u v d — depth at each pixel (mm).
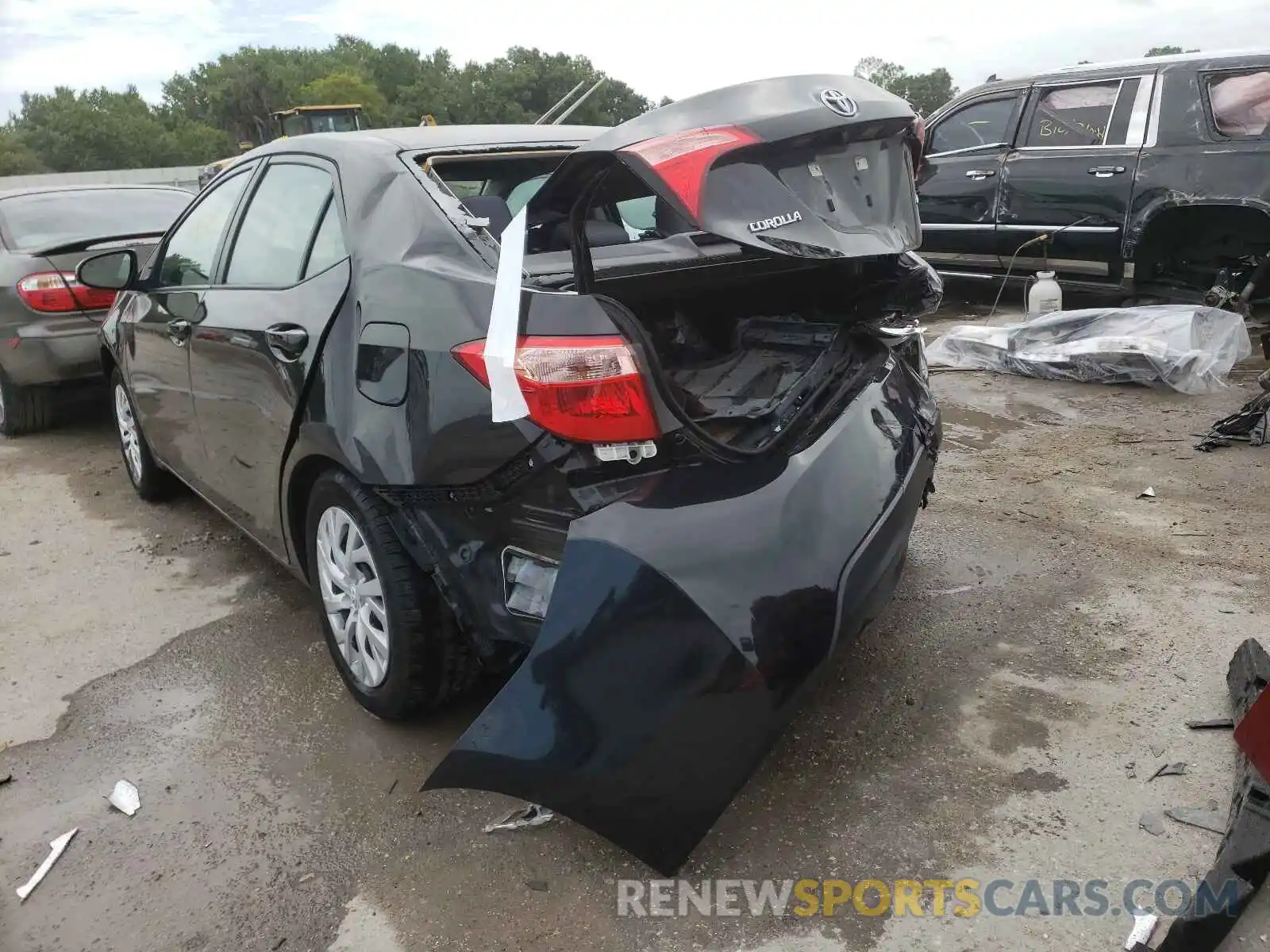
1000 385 6020
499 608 2275
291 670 3148
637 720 1968
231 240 3469
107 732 2848
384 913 2121
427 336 2303
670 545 2004
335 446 2543
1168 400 5508
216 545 4203
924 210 7973
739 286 2893
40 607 3684
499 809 2426
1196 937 1892
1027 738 2570
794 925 2033
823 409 2438
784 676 2020
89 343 5641
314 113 21656
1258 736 2020
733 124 2061
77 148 93875
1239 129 6281
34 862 2334
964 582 3443
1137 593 3295
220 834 2393
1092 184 6863
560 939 2029
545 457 2096
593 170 2086
